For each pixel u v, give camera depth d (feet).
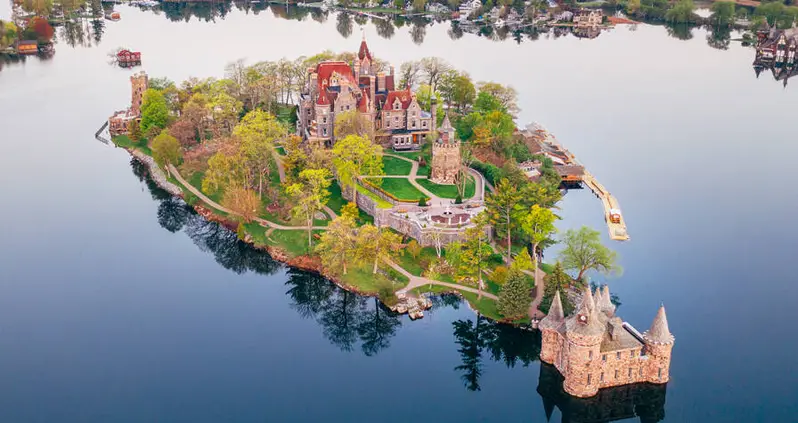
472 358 551.59
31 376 530.68
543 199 654.53
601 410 491.72
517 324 575.79
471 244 624.59
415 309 601.62
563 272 582.35
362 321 598.34
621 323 494.18
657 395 493.36
